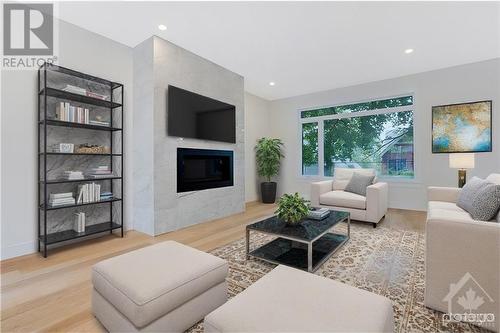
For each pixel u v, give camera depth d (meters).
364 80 4.70
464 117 3.91
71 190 2.83
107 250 2.58
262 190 5.50
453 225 1.43
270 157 5.54
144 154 3.19
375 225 3.31
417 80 4.30
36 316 1.49
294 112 5.78
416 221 3.62
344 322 0.87
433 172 4.18
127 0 2.41
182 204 3.41
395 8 2.50
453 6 2.46
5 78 2.40
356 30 2.92
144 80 3.19
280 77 4.55
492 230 1.33
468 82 3.88
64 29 2.77
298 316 0.90
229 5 2.46
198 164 3.69
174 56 3.30
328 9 2.52
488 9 2.51
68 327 1.39
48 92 2.55
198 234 3.12
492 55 3.59
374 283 1.84
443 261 1.47
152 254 1.51
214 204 3.91
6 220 2.38
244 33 3.01
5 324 1.41
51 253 2.51
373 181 3.79
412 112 4.43
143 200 3.21
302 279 1.17
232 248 2.61
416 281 1.87
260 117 5.92
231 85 4.27
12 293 1.75
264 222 2.44
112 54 3.18
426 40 3.15
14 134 2.44
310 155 5.67
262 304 0.98
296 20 2.72
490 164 3.73
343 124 5.22
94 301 1.43
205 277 1.35
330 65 3.98
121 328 1.19
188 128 3.47
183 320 1.26
